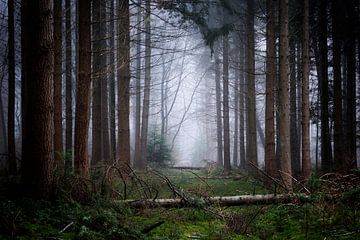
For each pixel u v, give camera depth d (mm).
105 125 17156
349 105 16250
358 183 8312
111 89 19422
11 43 13648
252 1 17828
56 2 12016
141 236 6051
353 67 16297
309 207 7602
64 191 7383
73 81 24547
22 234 5250
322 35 15797
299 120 23859
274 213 8094
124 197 8805
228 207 9258
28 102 7086
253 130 18844
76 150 9289
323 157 16172
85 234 5430
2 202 5824
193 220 8094
